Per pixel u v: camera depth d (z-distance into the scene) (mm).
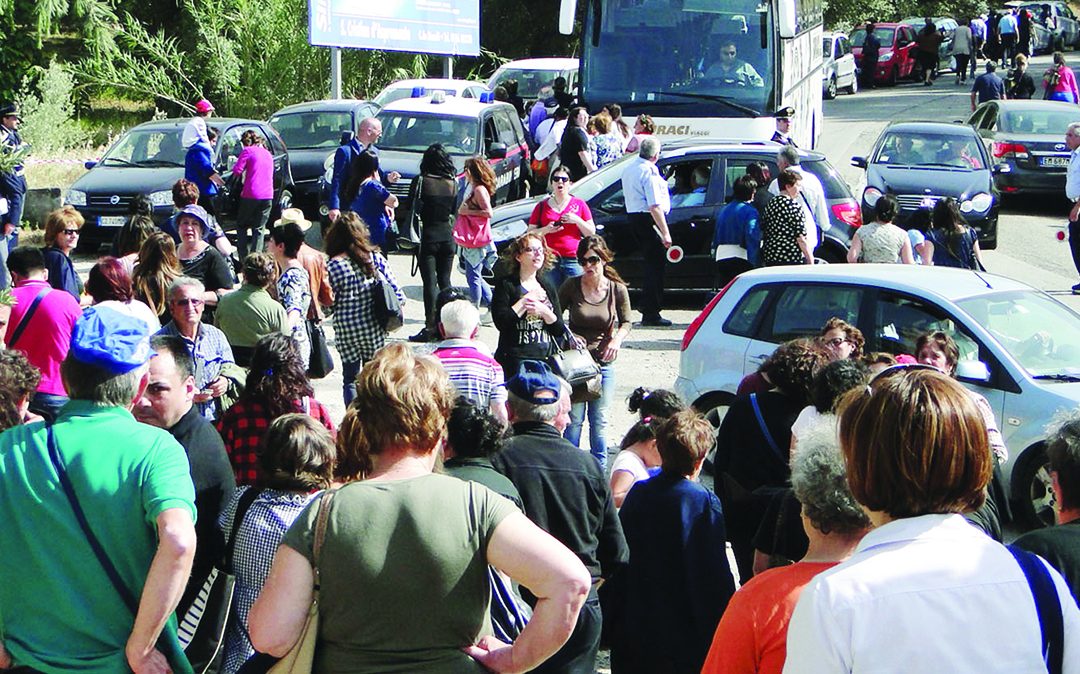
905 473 2920
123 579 4301
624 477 7141
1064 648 2834
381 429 3771
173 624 4566
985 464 2943
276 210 22984
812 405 6660
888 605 2822
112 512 4254
